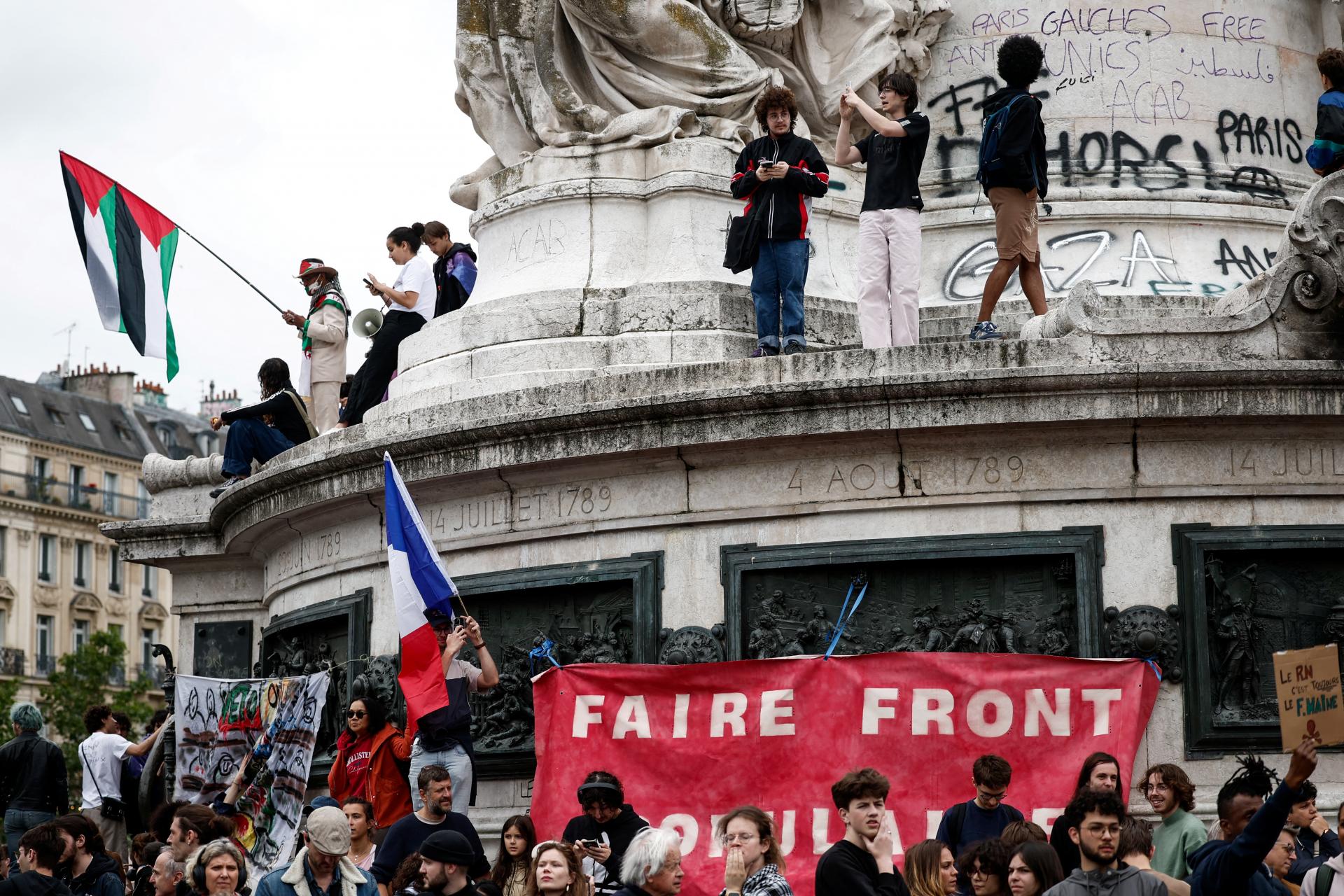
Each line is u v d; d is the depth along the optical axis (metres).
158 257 20.69
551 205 16.92
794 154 15.32
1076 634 13.45
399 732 14.18
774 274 15.26
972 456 13.76
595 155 16.97
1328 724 9.45
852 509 13.88
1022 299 16.62
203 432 71.75
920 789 12.83
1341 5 18.17
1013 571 13.61
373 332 18.55
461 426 14.93
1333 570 13.52
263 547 18.38
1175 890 9.88
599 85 17.25
